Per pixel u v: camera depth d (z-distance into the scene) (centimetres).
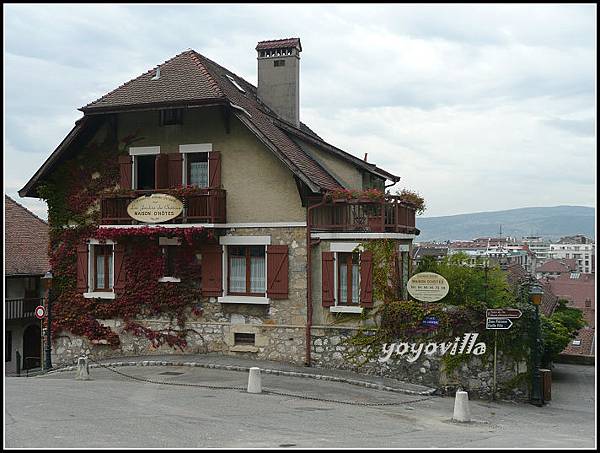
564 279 7338
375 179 2728
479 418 1535
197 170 2155
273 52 2639
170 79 2164
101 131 2241
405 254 2161
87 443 1012
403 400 1680
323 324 1991
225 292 2089
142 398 1505
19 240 3359
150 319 2169
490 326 1769
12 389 1627
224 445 1031
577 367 3092
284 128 2341
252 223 2059
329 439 1133
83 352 2244
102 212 2131
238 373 1898
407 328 1877
